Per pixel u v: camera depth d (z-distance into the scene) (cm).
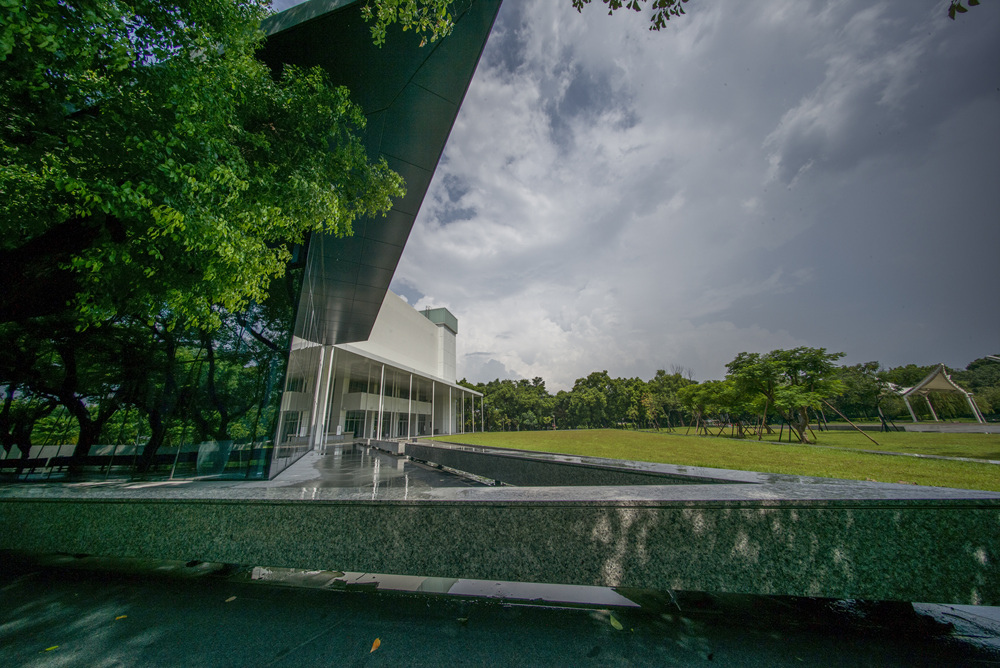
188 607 248
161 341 795
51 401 763
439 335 4909
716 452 1302
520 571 237
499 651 194
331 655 192
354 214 555
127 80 286
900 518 217
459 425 5481
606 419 6844
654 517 234
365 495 274
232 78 335
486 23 553
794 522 224
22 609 247
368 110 691
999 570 203
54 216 321
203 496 291
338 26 543
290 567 266
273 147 436
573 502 240
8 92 269
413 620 229
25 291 378
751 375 2184
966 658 185
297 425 1134
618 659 186
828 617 230
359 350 2317
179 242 337
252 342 796
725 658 186
